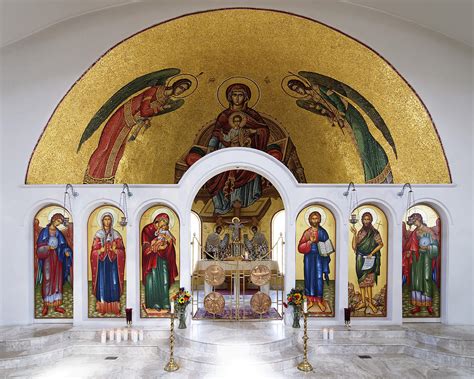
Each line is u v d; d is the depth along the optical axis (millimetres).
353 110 13555
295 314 12164
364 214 12977
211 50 12648
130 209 12664
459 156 12719
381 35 11742
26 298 12594
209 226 17828
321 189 12750
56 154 12938
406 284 13039
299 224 12961
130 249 12672
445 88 12344
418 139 13016
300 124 15383
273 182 12867
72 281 12898
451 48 12094
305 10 11328
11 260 12539
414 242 13023
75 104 12438
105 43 11688
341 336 12148
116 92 12781
